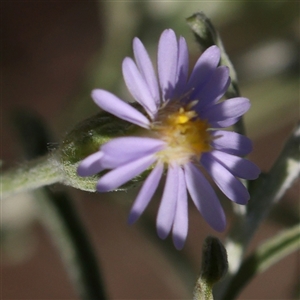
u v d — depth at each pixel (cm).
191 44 17
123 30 18
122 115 12
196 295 12
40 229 25
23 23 24
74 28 25
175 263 16
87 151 13
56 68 25
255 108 18
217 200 12
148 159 12
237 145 13
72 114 18
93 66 20
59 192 15
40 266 26
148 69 12
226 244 14
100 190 12
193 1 17
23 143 15
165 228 12
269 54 18
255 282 28
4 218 21
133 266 27
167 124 12
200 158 13
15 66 24
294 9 17
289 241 14
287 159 14
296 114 21
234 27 18
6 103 25
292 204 16
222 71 12
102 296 15
